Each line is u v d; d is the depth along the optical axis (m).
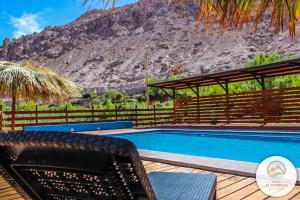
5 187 3.76
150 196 1.22
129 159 1.04
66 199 1.36
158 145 11.19
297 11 1.87
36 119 13.77
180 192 1.92
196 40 157.50
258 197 3.12
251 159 7.65
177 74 128.50
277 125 12.46
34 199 1.39
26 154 1.19
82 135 0.97
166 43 164.75
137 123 17.55
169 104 37.56
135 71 149.62
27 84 9.16
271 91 13.55
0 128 11.13
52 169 1.16
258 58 51.12
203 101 16.47
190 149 10.01
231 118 15.09
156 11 199.38
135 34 188.75
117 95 68.38
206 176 2.33
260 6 1.83
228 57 130.12
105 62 169.88
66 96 10.56
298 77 23.86
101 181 1.16
